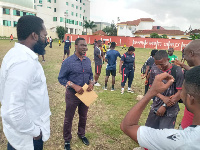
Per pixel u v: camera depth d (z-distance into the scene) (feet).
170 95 8.59
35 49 5.50
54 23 196.95
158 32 178.91
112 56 20.80
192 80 3.08
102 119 14.19
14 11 152.46
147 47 112.27
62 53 57.00
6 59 4.89
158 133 3.06
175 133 2.95
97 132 12.26
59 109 15.51
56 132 11.96
